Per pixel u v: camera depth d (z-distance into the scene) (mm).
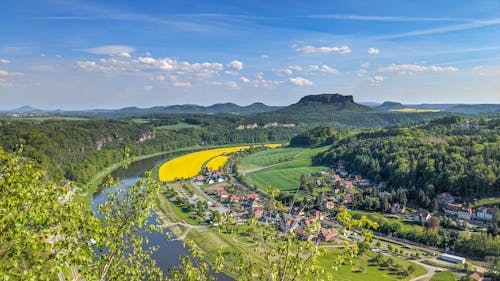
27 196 12156
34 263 12062
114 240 15414
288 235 14219
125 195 16516
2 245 11898
